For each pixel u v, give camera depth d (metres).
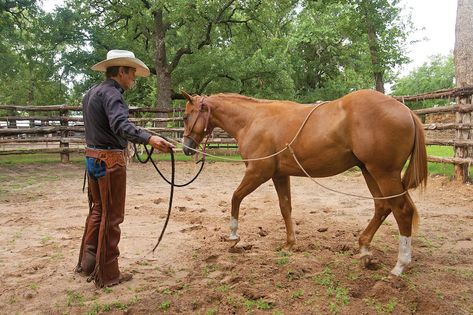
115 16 20.36
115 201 3.55
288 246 4.52
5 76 21.48
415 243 4.69
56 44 19.88
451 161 8.47
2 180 9.89
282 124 4.23
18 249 4.55
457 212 6.23
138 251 4.48
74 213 6.34
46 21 18.70
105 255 3.50
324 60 32.16
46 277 3.73
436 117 14.11
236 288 3.41
